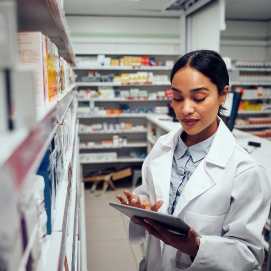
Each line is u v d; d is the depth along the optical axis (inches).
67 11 212.2
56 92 51.0
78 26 223.8
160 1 187.8
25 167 15.9
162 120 181.9
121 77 215.6
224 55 278.5
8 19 17.3
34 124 18.0
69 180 58.1
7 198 13.4
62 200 43.9
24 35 34.8
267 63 257.1
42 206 30.2
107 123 234.2
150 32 233.0
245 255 41.4
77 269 69.6
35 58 35.2
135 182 213.8
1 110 17.7
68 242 54.5
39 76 35.2
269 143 117.6
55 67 50.4
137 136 243.0
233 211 43.8
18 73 17.8
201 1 186.4
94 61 212.8
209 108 41.5
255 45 282.5
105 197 193.0
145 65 216.4
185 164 50.4
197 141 49.6
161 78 221.6
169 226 39.0
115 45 232.2
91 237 138.3
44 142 21.7
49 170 34.5
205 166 46.0
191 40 218.5
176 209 45.8
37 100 35.1
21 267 20.0
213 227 44.8
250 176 42.5
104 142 222.5
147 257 52.4
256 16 260.2
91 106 216.8
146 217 40.1
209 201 44.1
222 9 168.4
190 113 41.4
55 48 51.3
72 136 92.0
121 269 113.8
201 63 40.2
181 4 211.3
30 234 22.8
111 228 147.7
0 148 14.1
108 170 219.5
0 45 17.4
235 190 43.1
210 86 40.8
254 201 42.5
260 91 261.7
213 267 41.0
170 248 47.9
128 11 214.1
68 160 65.2
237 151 46.1
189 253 41.9
